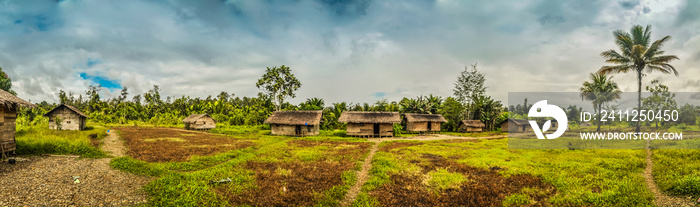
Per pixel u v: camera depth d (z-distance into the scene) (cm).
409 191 1115
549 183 1194
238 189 1066
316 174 1334
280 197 1009
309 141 2859
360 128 3691
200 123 4444
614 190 1030
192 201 914
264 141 2761
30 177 1019
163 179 1100
